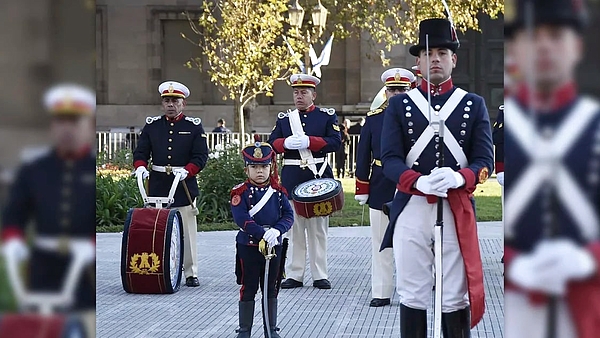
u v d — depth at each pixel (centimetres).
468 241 650
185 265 1198
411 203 664
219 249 1548
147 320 968
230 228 1864
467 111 663
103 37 3981
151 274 1110
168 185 1188
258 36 3027
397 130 671
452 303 656
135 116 3969
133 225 1118
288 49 2853
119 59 3981
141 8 3981
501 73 3753
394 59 3762
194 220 1204
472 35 3753
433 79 666
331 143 1176
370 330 915
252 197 836
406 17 3219
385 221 1027
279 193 849
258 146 841
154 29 3981
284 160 1189
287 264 1221
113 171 2161
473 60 3753
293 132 1184
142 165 1189
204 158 1197
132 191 1920
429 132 659
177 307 1043
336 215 2092
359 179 1044
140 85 3984
